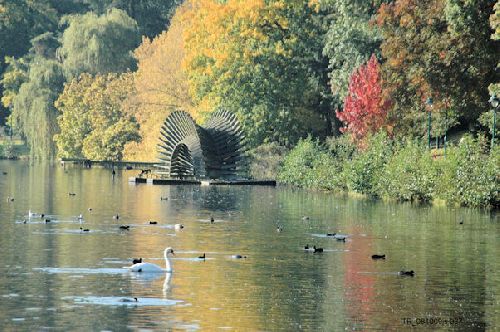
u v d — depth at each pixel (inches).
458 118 5157.5
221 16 6122.1
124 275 2094.0
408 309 1807.3
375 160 4367.6
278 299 1875.0
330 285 2017.7
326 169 4771.2
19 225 3014.3
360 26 5383.9
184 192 4589.1
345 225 3041.3
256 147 6003.9
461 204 3769.7
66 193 4485.7
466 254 2426.2
